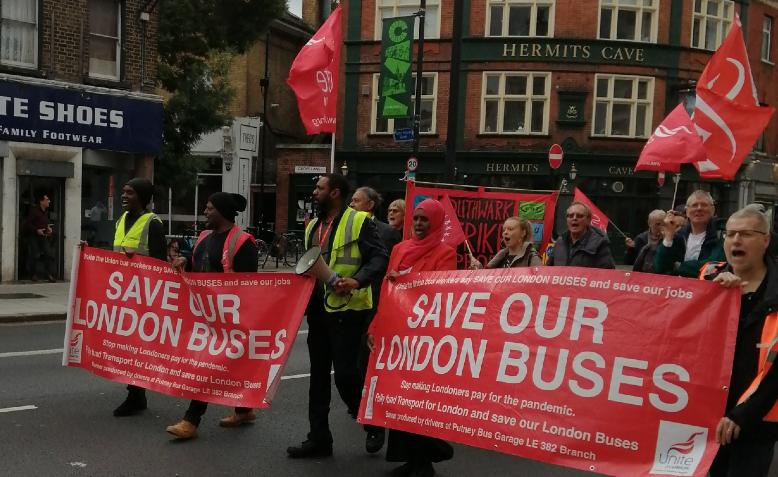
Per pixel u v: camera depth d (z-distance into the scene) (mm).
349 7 27312
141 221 6309
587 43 25781
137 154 18797
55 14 16891
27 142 16453
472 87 26031
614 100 26109
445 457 5020
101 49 17984
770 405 3197
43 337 10312
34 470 4965
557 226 25734
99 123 17703
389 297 4973
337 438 6004
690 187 27125
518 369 4191
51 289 15445
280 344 5375
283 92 33062
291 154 28312
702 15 27062
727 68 8000
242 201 5961
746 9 28422
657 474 3578
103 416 6344
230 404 5523
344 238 5297
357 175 27422
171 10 20531
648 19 26562
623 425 3754
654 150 8453
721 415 3457
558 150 16766
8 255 16219
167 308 5926
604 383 3844
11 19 16328
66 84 17000
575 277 4047
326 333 5430
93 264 6371
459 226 8188
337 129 27672
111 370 6211
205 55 22516
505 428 4188
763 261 3506
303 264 5141
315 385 5477
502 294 4352
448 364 4527
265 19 21969
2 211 16125
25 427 5953
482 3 25922
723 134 8031
